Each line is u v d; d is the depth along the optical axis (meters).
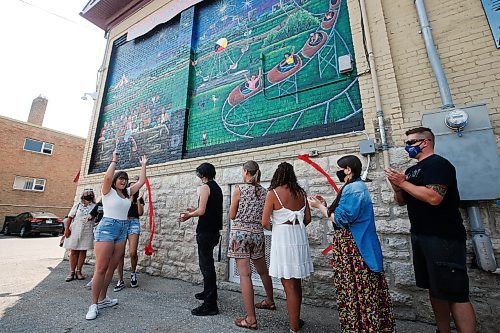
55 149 17.47
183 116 5.47
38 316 2.74
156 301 3.33
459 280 1.80
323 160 3.63
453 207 1.92
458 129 2.75
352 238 2.04
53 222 12.76
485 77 2.97
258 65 4.82
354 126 3.64
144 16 7.26
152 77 6.49
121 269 3.93
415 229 2.05
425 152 2.18
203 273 2.97
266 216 2.50
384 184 3.18
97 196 6.29
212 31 5.76
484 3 3.17
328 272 3.27
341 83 3.92
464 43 3.16
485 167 2.60
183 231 4.71
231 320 2.71
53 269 5.12
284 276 2.29
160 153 5.68
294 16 4.65
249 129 4.60
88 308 3.01
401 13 3.63
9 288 3.74
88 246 4.38
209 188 3.13
